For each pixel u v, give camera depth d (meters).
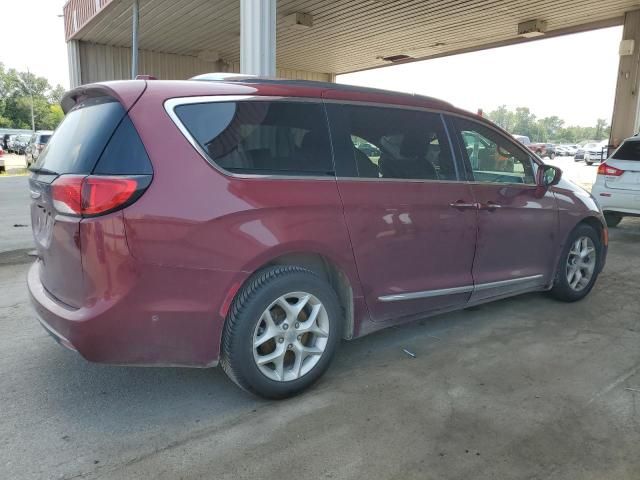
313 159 3.13
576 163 37.81
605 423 2.84
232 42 15.53
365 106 3.43
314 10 11.88
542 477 2.39
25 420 2.83
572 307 4.82
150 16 12.54
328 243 3.08
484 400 3.08
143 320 2.59
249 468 2.44
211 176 2.74
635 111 11.88
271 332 2.93
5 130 56.88
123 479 2.35
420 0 11.03
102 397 3.10
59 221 2.63
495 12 11.84
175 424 2.81
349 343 3.95
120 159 2.59
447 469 2.44
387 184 3.39
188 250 2.64
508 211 4.10
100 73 16.02
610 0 10.82
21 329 4.15
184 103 2.78
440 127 3.81
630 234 8.84
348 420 2.86
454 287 3.79
